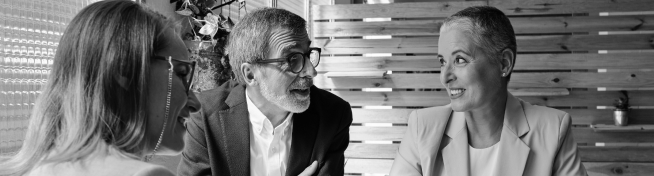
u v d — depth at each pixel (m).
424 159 1.42
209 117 1.54
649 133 3.93
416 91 4.22
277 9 1.45
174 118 0.91
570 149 1.38
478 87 1.28
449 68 1.30
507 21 1.29
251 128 1.56
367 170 4.21
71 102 0.78
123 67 0.79
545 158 1.35
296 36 1.42
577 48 4.01
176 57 0.90
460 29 1.27
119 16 0.81
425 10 4.18
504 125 1.38
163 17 0.91
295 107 1.45
